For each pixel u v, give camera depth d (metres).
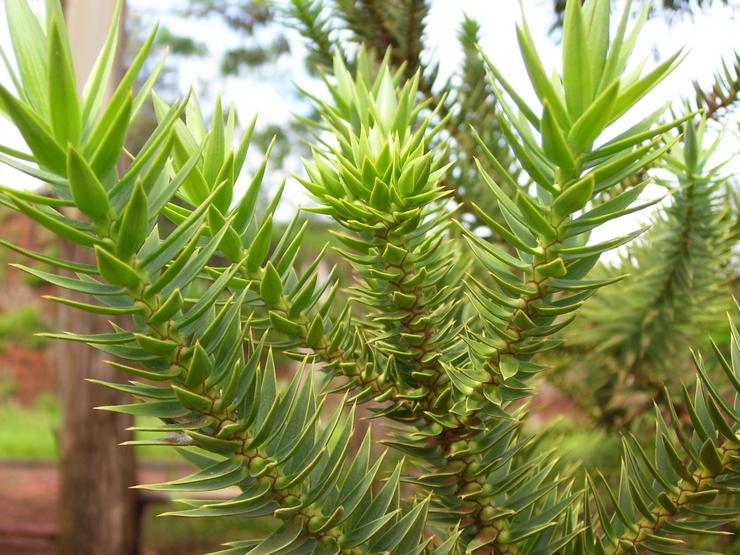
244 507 0.26
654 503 0.28
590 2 0.24
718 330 0.59
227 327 0.25
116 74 1.65
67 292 2.01
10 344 5.61
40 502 2.91
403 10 0.54
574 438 0.54
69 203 0.22
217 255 0.30
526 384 0.30
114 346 0.24
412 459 0.31
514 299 0.27
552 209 0.25
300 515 0.27
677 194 0.52
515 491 0.31
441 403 0.29
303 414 0.28
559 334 0.57
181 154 0.27
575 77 0.23
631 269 0.56
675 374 0.54
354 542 0.27
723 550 0.41
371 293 0.30
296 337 0.30
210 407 0.25
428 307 0.30
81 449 2.05
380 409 0.31
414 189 0.28
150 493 2.12
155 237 0.26
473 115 0.54
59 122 0.21
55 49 0.20
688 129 0.51
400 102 0.31
